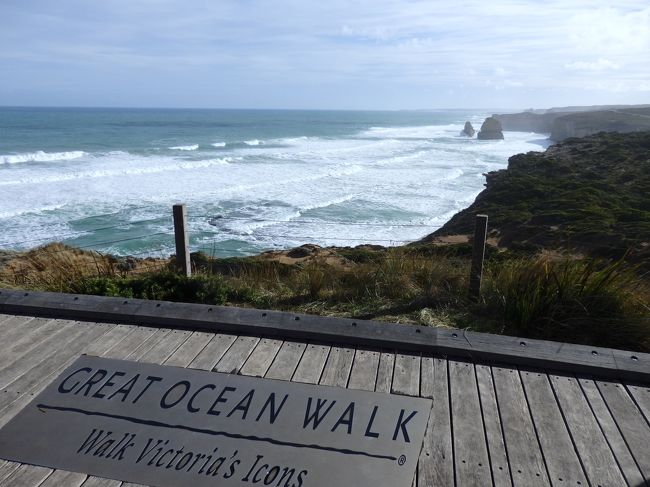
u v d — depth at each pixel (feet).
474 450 8.38
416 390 9.87
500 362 10.89
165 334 12.09
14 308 13.34
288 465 8.21
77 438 8.82
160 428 9.04
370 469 8.08
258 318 12.34
